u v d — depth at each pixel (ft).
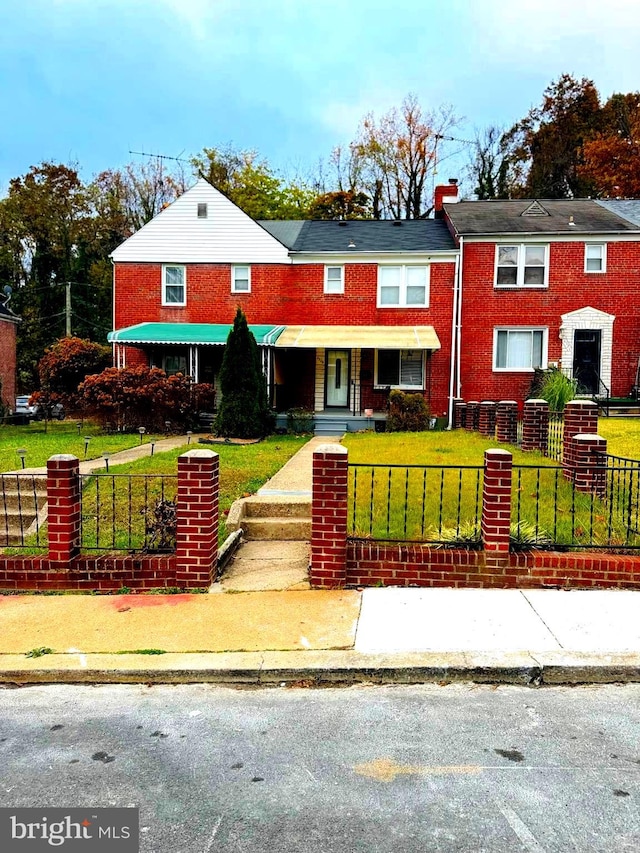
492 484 20.43
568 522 24.39
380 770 11.10
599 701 13.79
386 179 139.85
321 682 14.88
